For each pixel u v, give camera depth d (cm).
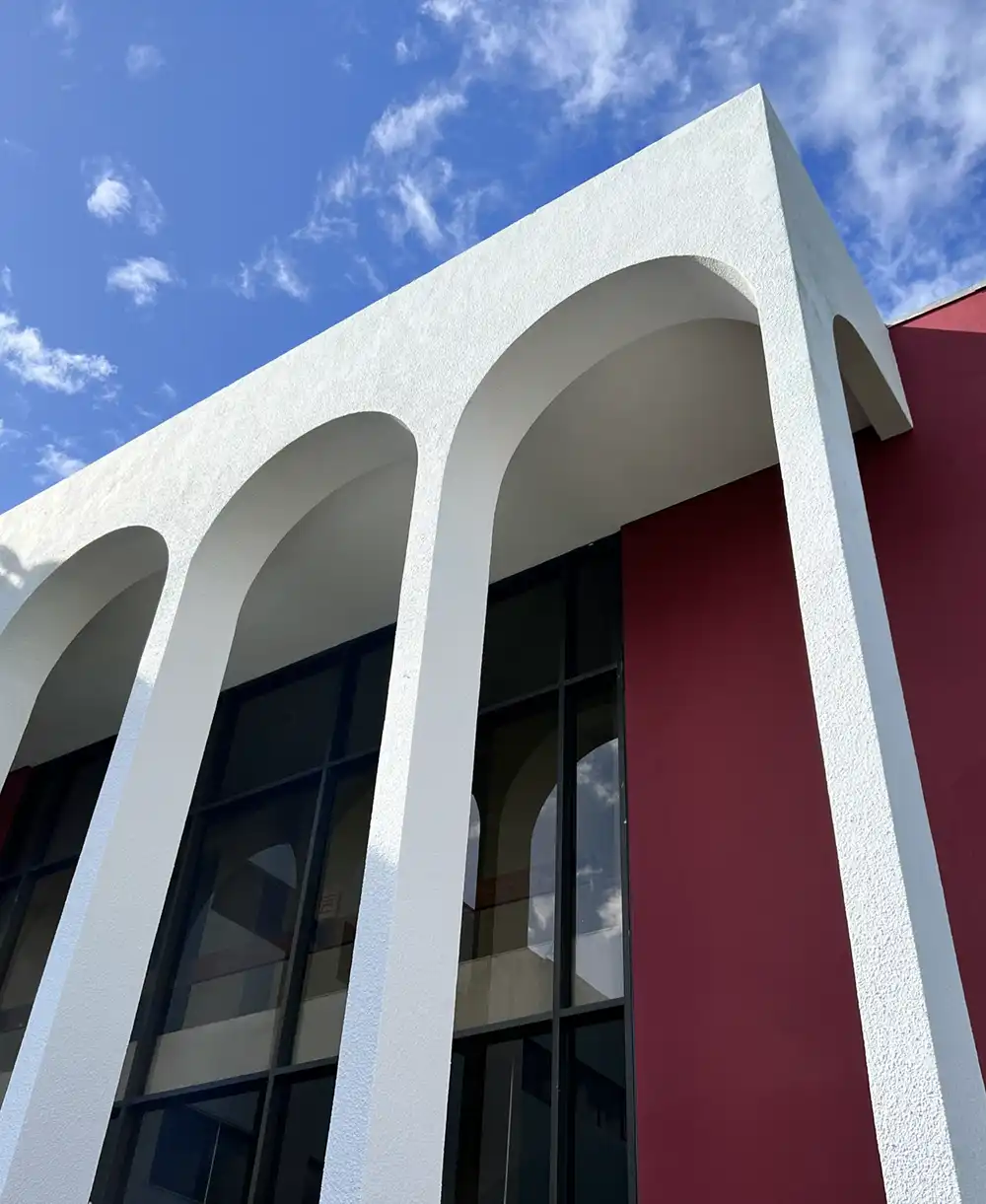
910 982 219
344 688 666
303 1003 548
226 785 688
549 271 444
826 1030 367
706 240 392
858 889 238
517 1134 425
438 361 464
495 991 475
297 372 536
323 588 635
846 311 430
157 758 448
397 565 611
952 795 384
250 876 628
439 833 343
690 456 532
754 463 534
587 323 430
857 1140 340
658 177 434
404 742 350
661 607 531
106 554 571
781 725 450
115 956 407
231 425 547
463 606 395
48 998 389
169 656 471
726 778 451
